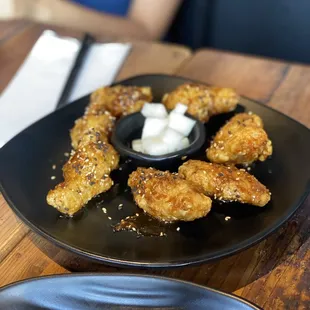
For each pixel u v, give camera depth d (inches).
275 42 28.0
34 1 26.5
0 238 11.3
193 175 11.5
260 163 12.6
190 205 10.5
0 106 16.3
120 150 12.6
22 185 12.1
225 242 10.2
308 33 26.8
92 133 12.7
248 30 28.3
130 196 11.8
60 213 11.2
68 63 18.4
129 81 16.3
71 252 10.2
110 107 14.5
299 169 12.1
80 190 11.4
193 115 13.9
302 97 16.3
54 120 14.5
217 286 10.1
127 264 9.7
